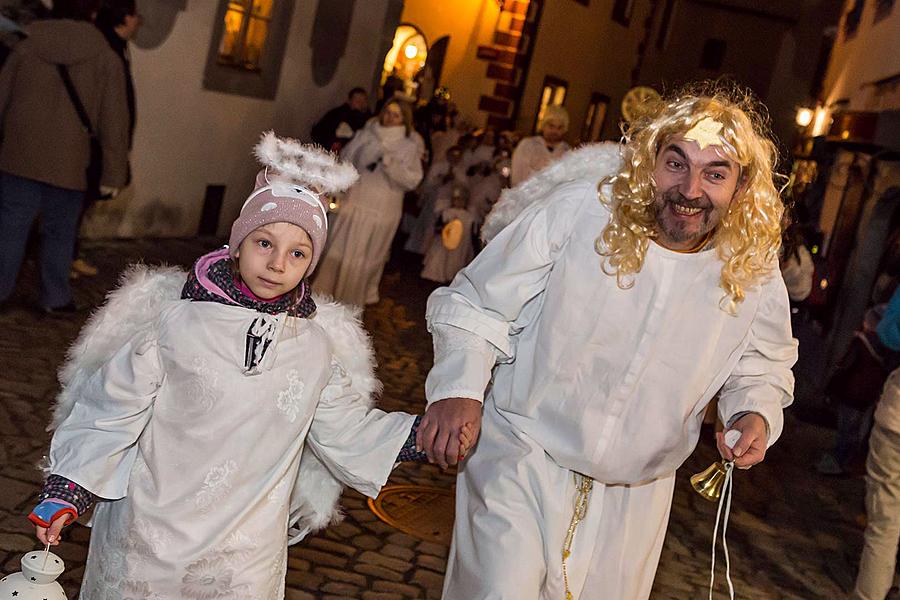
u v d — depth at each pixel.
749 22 32.97
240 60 13.17
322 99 15.36
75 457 2.93
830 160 16.72
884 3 15.73
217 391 3.01
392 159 10.36
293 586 4.71
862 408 8.29
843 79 18.42
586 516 3.46
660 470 3.46
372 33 16.39
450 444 3.21
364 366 3.30
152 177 11.77
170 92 11.72
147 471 3.02
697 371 3.33
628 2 28.56
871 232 12.55
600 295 3.26
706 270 3.27
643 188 3.20
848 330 12.57
